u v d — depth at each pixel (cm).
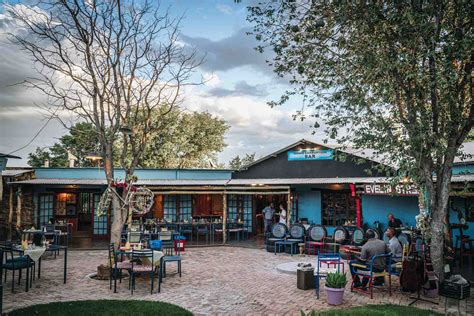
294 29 996
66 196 2472
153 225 2031
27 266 1010
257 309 873
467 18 912
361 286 1045
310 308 880
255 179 2245
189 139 3478
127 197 1230
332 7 1003
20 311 815
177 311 834
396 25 922
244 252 1752
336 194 2058
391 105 1080
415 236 1380
